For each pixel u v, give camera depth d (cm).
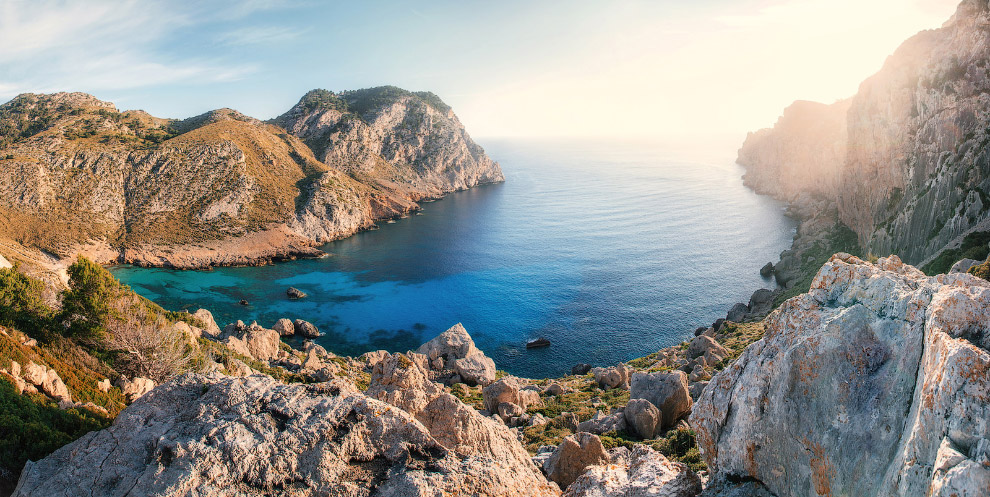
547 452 2919
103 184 16912
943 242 7869
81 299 4109
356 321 11244
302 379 6359
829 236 13462
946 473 892
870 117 12056
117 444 1700
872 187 11550
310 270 15025
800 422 1302
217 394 1844
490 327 10762
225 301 12319
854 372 1263
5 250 12050
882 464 1134
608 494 1622
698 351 6731
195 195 17975
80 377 3164
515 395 4891
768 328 1523
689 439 2908
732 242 16275
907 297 1248
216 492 1500
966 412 941
